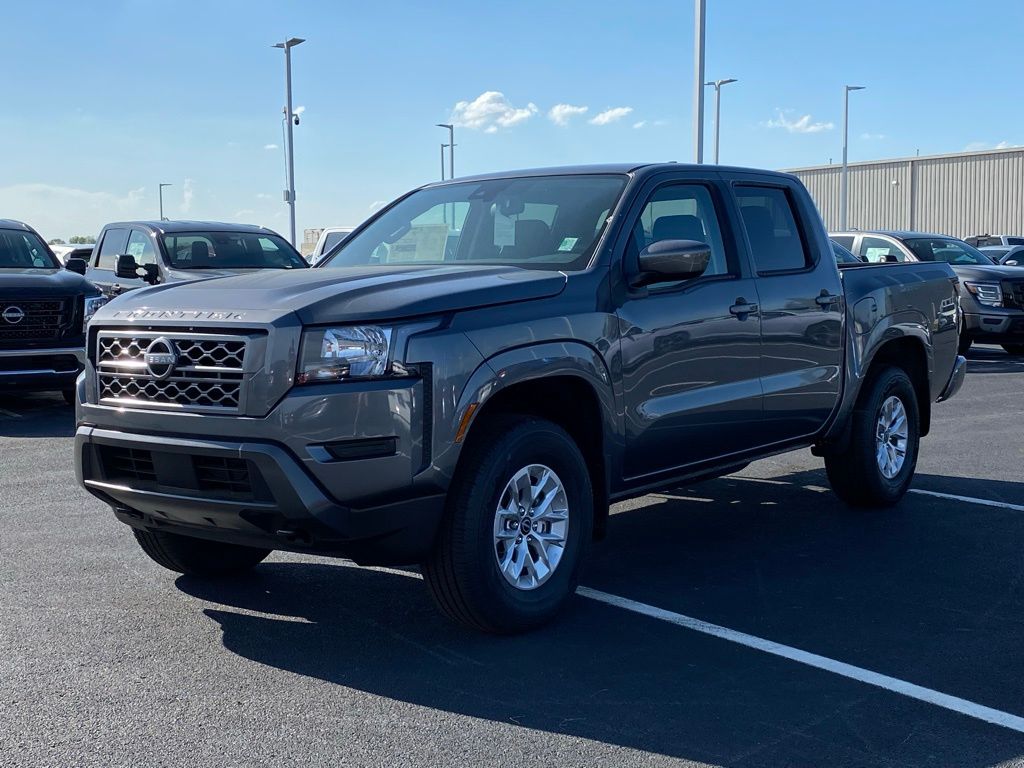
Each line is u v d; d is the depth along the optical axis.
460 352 4.35
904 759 3.51
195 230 13.90
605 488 5.10
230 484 4.26
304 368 4.16
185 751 3.54
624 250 5.20
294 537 4.23
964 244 18.47
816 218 6.57
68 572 5.61
